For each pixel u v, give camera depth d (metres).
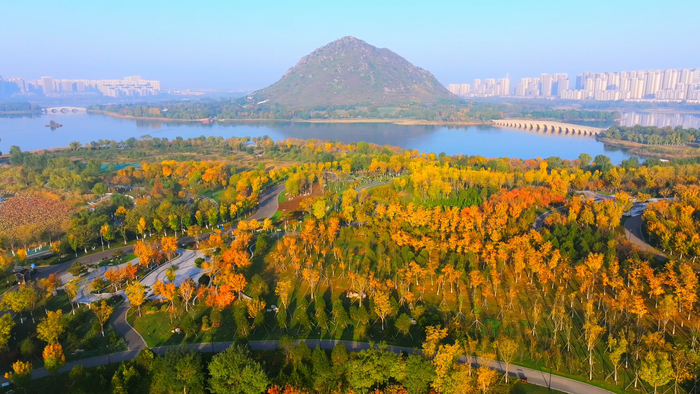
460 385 99.38
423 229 192.12
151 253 170.88
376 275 158.62
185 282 147.25
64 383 108.25
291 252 168.25
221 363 104.12
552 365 110.62
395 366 104.00
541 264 149.25
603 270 146.38
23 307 133.62
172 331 128.00
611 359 104.06
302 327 128.00
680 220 176.25
